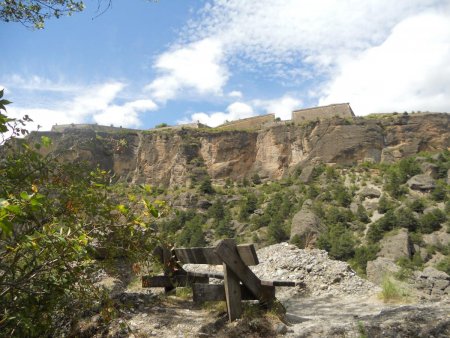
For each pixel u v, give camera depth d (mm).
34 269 4125
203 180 116062
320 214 77000
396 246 59469
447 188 87250
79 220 4340
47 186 4508
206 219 88188
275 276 10242
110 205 4512
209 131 134500
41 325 4602
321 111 135000
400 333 4680
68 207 4371
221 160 128750
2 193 3932
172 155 130625
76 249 3719
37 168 4539
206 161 129750
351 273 9922
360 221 75688
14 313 4277
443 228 68375
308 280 9766
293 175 115375
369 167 110875
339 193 88938
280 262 10805
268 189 104750
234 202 97438
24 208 3480
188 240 69688
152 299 6371
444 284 10922
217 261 5797
